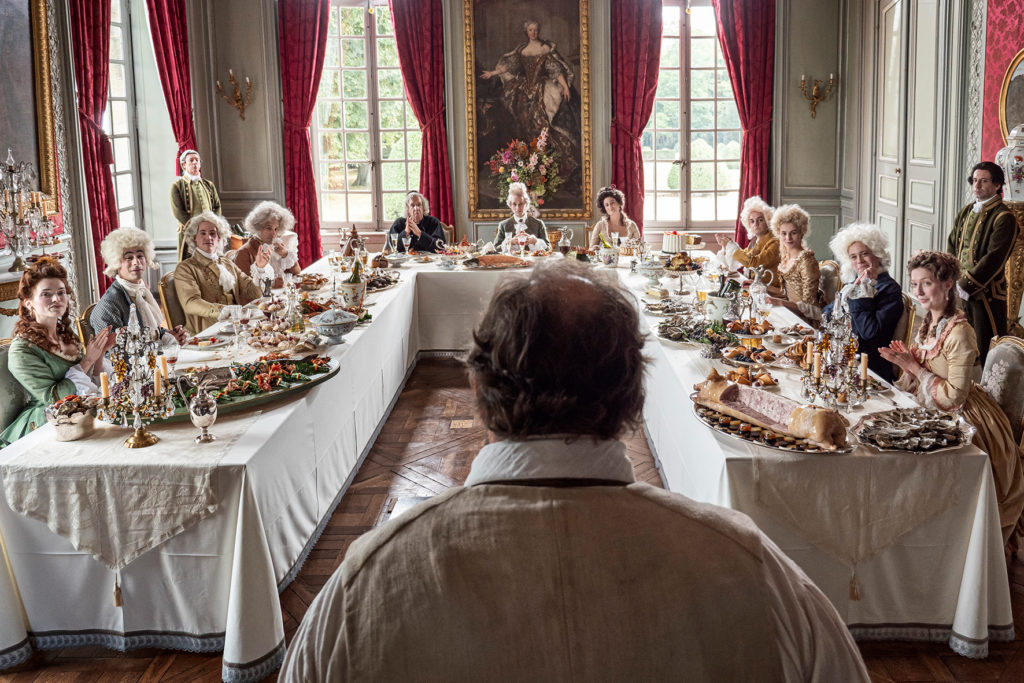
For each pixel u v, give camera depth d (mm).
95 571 2559
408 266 6262
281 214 5289
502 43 8281
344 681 828
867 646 2584
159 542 2494
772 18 8250
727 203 8859
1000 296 4895
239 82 8242
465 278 6059
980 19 6051
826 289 4742
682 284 4793
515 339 877
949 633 2561
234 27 8172
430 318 6148
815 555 2504
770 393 2842
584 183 8492
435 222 6902
